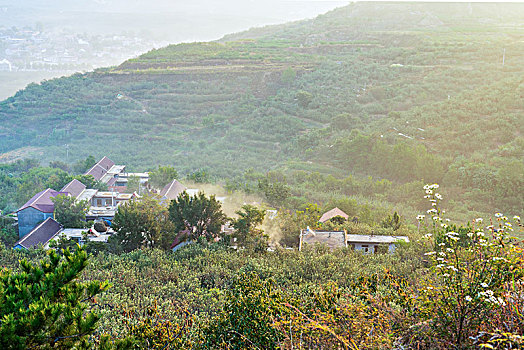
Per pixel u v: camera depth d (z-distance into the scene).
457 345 7.12
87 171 58.41
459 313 7.23
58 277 8.49
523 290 7.25
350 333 7.90
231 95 102.75
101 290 8.88
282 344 8.48
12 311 7.78
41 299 7.87
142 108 102.00
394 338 7.50
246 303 9.98
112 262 24.11
